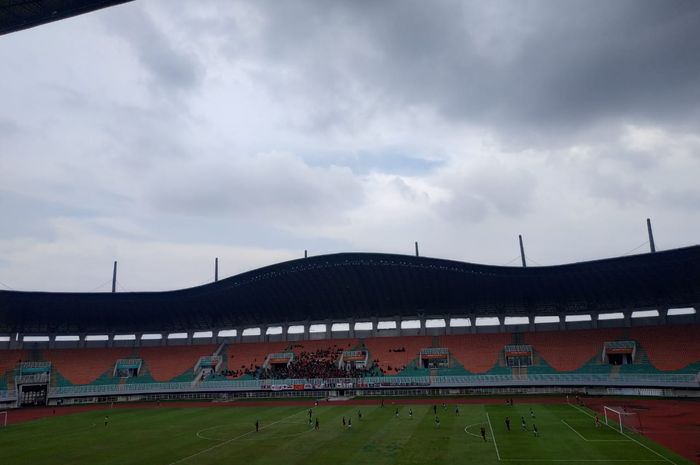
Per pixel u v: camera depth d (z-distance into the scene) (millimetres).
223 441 51438
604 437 47781
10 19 31062
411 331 108688
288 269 99188
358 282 101125
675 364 79562
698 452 41125
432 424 57906
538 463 38938
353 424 59688
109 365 104500
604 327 96000
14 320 104750
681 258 78688
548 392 84812
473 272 93625
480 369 92062
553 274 90625
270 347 110062
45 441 54406
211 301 109062
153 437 55031
